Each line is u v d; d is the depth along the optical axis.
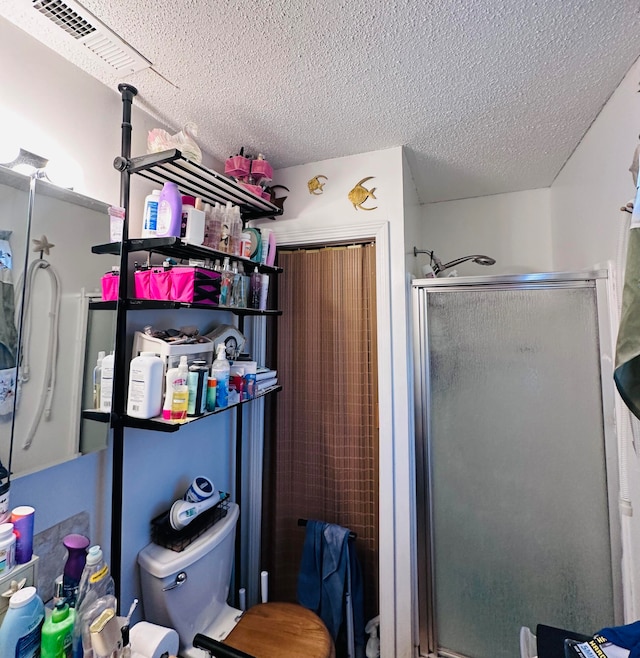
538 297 1.28
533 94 1.12
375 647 1.44
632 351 0.83
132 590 1.11
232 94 1.11
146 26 0.84
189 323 1.39
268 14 0.81
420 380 1.40
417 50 0.92
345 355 1.63
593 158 1.29
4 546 0.69
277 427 1.71
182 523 1.14
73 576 0.80
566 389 1.24
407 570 1.37
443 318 1.39
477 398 1.34
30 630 0.66
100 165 1.04
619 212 1.09
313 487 1.67
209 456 1.50
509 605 1.27
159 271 1.04
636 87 0.97
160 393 0.99
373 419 1.58
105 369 0.99
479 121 1.28
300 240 1.62
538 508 1.26
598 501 1.20
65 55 0.94
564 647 0.79
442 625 1.34
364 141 1.42
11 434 0.81
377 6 0.79
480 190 2.00
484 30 0.86
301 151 1.50
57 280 0.90
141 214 1.17
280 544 1.69
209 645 1.03
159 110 1.20
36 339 0.86
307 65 0.98
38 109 0.89
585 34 0.87
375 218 1.50
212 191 1.27
